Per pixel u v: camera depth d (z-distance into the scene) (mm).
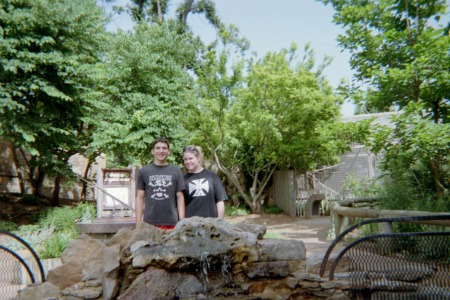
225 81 14672
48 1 11305
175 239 3770
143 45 15141
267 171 16672
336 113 14633
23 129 11172
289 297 3754
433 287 3629
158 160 4469
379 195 8953
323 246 7863
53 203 16188
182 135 13695
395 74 7891
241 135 15977
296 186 16828
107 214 7410
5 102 10484
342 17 9305
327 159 15953
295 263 4055
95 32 14023
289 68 15273
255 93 14789
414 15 9016
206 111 15023
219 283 3721
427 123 7371
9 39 10461
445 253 3967
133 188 7586
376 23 9203
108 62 14789
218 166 15961
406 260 4160
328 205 15430
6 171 18016
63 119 13617
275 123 14758
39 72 11547
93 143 12703
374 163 16125
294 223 13227
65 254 4066
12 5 10945
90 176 20078
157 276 3598
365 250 4656
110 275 3588
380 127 8352
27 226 10305
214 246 3756
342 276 4172
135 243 3770
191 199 4469
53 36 11781
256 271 3869
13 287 5379
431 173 8641
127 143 12945
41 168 14758
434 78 7867
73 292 3602
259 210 16500
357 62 9195
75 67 12188
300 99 14344
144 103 13750
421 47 8102
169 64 15492
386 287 3781
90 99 12953
